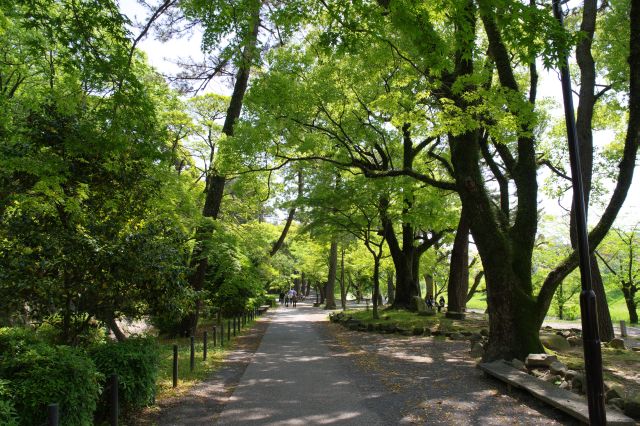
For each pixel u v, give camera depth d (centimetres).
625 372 920
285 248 5191
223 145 1525
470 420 625
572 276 3600
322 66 1595
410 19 636
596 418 473
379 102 1274
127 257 758
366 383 879
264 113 1508
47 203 785
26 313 798
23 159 712
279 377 947
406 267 2519
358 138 1697
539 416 638
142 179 884
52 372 464
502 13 552
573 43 554
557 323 2872
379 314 2306
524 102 964
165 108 1753
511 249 1057
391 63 1435
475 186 1077
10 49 1260
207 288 2225
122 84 791
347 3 681
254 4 845
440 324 1772
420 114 1188
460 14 612
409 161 2050
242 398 763
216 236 1545
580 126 1318
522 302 1017
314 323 2569
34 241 730
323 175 2136
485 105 979
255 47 996
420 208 2084
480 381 877
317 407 702
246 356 1259
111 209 855
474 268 3950
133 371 631
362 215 2172
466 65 1088
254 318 2925
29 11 716
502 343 1009
